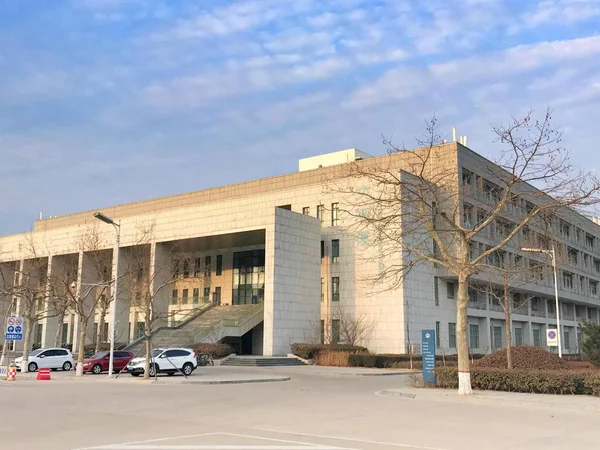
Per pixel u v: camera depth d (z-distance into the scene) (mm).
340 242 54062
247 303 61719
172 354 33062
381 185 49156
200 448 10172
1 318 72812
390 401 19203
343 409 16781
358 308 51844
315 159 69312
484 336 61125
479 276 55406
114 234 63844
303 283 52688
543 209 21688
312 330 52688
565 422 14000
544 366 24156
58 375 33656
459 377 20516
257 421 14117
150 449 10062
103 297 54406
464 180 53906
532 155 21516
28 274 50812
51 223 91125
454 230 22766
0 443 10672
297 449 10102
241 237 57906
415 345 49344
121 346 53250
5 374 32281
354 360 43938
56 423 13453
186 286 67688
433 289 53844
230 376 31391
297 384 27359
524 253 59969
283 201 57812
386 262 49625
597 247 94688
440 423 13773
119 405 17516
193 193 73812
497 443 10977
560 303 83875
